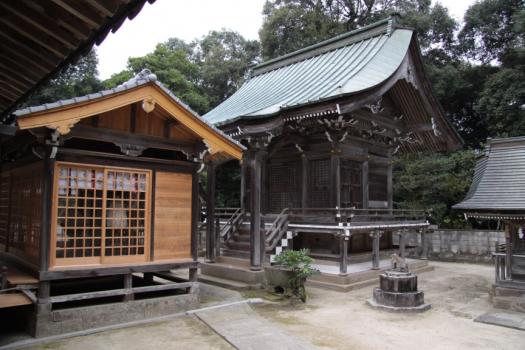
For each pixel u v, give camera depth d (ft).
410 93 53.06
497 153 38.42
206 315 27.35
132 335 23.34
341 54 59.62
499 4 81.66
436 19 88.48
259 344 22.08
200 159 29.99
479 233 63.00
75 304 26.12
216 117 56.08
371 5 96.89
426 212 64.23
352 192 51.06
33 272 23.81
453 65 89.61
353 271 43.80
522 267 33.68
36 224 24.88
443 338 25.00
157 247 27.76
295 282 34.12
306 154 51.21
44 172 23.16
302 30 94.63
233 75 104.88
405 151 67.36
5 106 24.76
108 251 25.71
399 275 32.96
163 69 95.35
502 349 23.11
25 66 18.63
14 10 14.23
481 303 35.12
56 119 22.03
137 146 26.86
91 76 84.23
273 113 42.57
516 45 73.61
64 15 13.85
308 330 26.21
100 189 25.61
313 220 44.45
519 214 32.48
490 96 71.41
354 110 43.50
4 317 26.03
